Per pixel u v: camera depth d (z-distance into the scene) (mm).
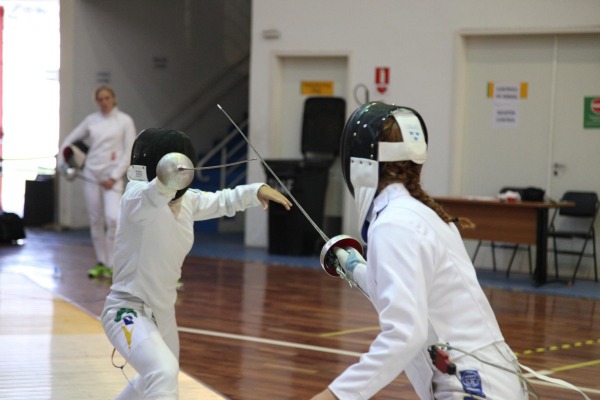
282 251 9320
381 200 2002
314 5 9469
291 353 5016
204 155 12281
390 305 1811
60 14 11352
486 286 7594
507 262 8578
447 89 8797
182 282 7531
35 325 5469
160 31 12086
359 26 9242
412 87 8984
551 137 8391
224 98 12812
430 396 1941
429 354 1914
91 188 7660
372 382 1796
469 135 8781
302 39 9555
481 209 7773
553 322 6094
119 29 11664
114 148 7562
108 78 11609
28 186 11797
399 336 1786
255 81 9836
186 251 2744
